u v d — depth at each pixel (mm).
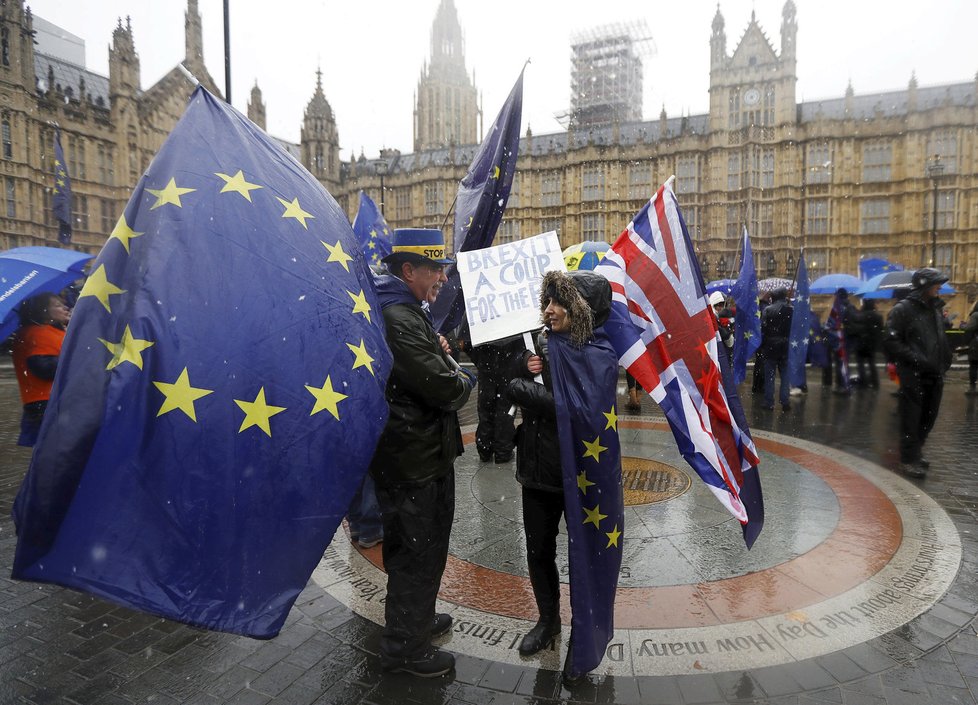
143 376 2053
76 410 1977
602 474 3043
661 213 4094
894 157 48875
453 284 6930
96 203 44531
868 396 13227
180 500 2066
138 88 46531
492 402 7492
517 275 4277
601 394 3025
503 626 3738
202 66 49906
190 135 2438
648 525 5301
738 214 51781
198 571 2072
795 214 50844
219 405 2143
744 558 4645
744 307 11398
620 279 3854
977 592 4098
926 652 3395
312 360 2373
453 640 3590
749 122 51750
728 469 4020
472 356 7496
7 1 38812
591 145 56500
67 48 58750
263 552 2195
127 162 45625
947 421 10250
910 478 6832
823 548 4824
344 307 2551
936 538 5020
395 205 65938
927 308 6988
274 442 2240
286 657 3449
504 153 6457
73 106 43219
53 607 4055
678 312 4031
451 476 3342
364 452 2467
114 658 3447
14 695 3104
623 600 4008
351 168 69125
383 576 4492
